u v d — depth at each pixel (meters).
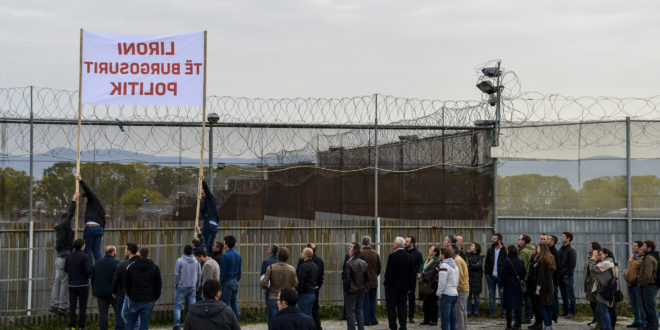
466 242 14.64
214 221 12.99
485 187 14.77
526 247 13.69
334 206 14.04
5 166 12.73
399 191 14.34
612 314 12.40
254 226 13.64
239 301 13.56
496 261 13.98
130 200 13.18
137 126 13.27
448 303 11.20
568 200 14.95
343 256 14.05
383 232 14.25
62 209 12.94
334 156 14.03
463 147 14.73
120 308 11.28
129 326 10.44
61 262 12.42
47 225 12.78
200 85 12.66
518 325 12.57
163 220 13.29
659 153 14.97
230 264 11.79
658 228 14.97
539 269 12.27
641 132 14.98
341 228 14.05
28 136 12.84
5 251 12.54
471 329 12.70
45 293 12.73
